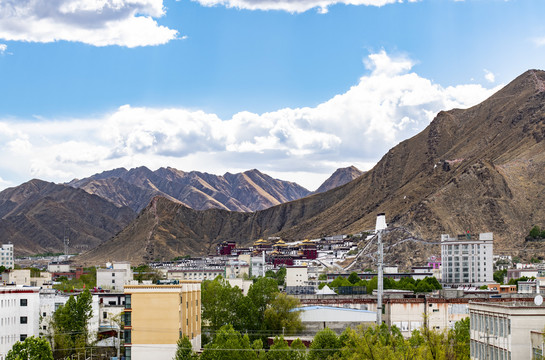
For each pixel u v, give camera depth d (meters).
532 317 124.44
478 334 139.25
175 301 168.25
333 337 177.62
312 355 173.88
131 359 168.25
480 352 138.00
